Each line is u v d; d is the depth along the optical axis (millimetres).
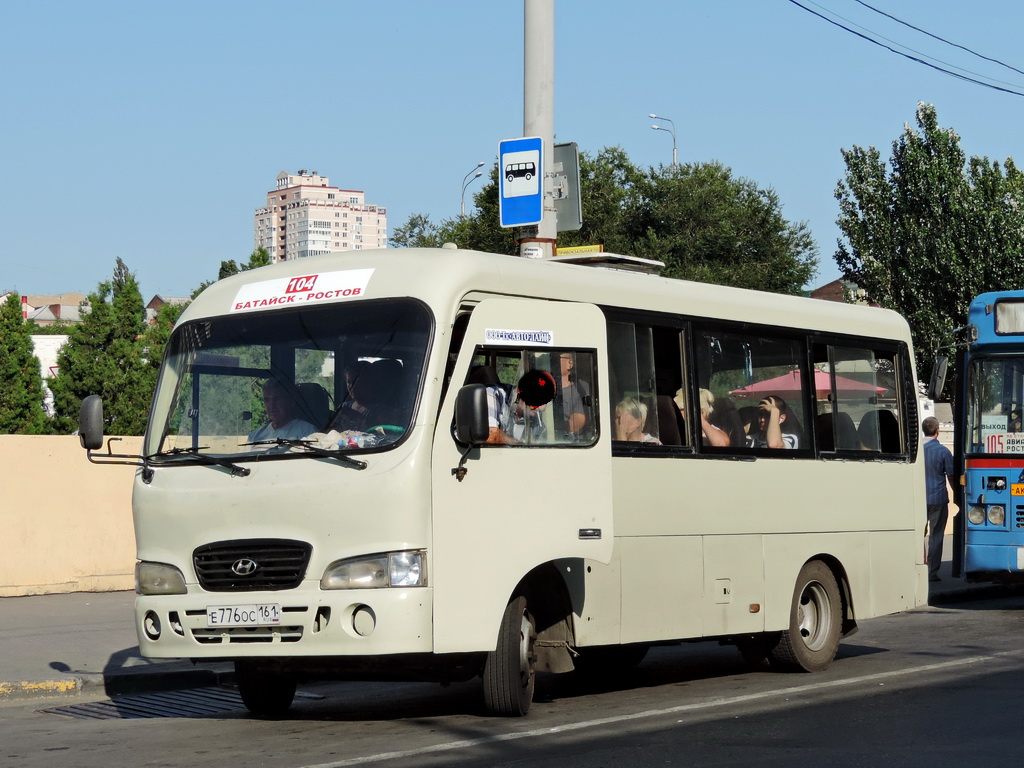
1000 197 41906
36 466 20016
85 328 45938
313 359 9953
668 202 65875
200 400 10305
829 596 13258
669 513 11445
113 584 20609
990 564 18141
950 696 10938
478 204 60000
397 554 9250
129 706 12188
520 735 9375
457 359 9719
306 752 9023
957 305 41688
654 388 11523
